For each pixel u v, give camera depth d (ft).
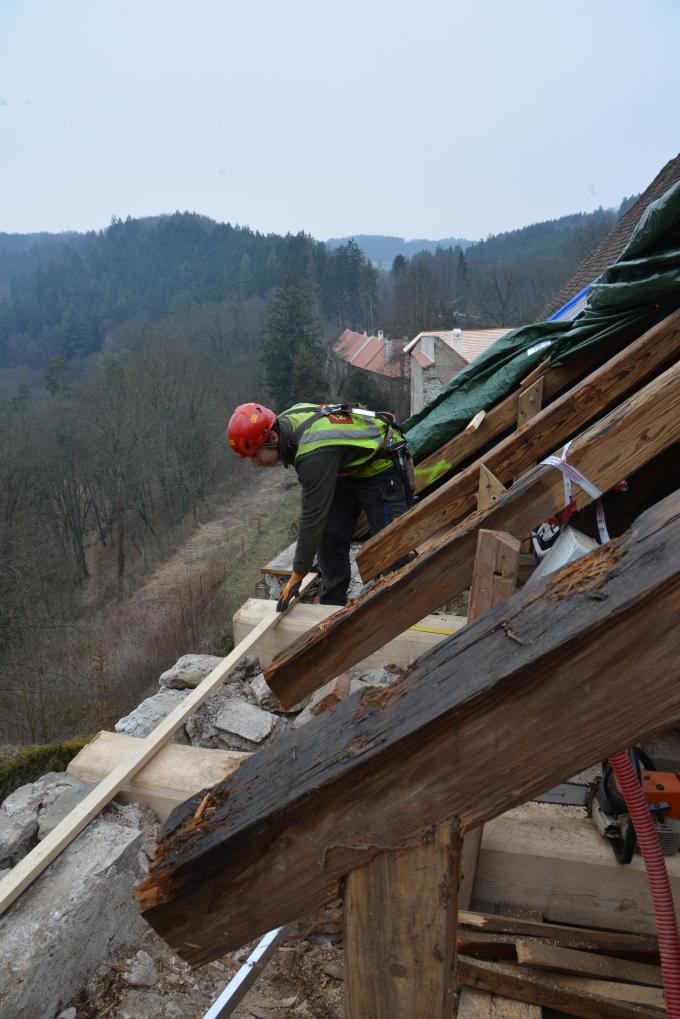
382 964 3.20
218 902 3.31
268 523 101.40
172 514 102.06
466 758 2.86
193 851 3.25
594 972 6.37
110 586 90.27
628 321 10.82
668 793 6.75
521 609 3.01
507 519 6.56
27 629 60.34
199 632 62.69
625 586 2.68
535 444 9.89
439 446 14.56
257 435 10.85
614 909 7.19
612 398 9.57
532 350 13.74
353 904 3.15
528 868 7.26
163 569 91.81
